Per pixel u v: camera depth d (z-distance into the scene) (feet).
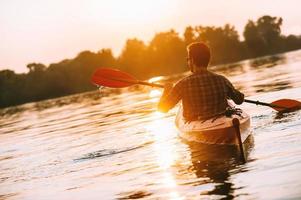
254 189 11.16
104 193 13.26
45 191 14.82
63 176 16.58
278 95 29.27
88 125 31.96
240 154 15.12
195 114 18.66
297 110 21.81
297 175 11.53
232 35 173.27
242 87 40.29
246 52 174.40
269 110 23.65
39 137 30.45
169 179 13.52
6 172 19.52
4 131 40.04
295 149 14.11
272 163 13.12
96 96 78.07
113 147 20.54
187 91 18.42
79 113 44.91
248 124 17.97
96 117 36.88
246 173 12.66
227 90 18.65
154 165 15.69
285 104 22.06
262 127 19.11
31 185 16.10
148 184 13.37
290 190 10.59
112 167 16.52
